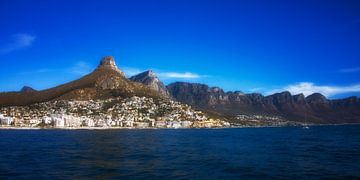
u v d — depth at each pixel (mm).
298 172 73125
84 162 84750
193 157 98438
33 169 73562
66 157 94812
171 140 184125
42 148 123438
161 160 90875
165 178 65375
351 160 92688
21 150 115250
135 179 64000
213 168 77688
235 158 96562
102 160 89062
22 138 192125
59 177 64750
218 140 188500
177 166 80125
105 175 67312
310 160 92562
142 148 127062
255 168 78000
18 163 82562
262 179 65750
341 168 78438
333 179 65875
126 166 79062
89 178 64188
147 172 71438
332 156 102500
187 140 186000
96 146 133625
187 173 70875
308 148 132250
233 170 75125
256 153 111188
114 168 75875
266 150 122812
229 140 188875
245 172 72812
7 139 181875
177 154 106312
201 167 79000
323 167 79875
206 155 104250
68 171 71250
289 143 162625
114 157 96000
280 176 68625
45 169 73625
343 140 190500
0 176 65438
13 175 66500
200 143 160750
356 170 75688
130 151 114438
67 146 132875
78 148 123938
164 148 129000
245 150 122375
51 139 182500
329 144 155875
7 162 84375
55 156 97250
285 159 94688
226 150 122125
